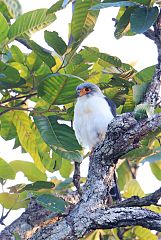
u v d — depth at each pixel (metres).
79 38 9.64
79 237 7.61
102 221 7.61
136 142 7.86
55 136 8.88
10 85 9.03
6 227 8.70
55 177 11.23
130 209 7.67
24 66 9.59
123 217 7.59
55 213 8.75
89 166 8.12
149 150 9.48
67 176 11.24
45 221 8.71
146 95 8.48
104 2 8.97
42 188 9.24
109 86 10.19
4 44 9.20
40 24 9.27
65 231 7.61
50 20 9.28
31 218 8.75
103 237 10.45
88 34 9.65
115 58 10.09
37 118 9.01
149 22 8.53
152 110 7.89
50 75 8.59
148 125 7.72
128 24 9.45
